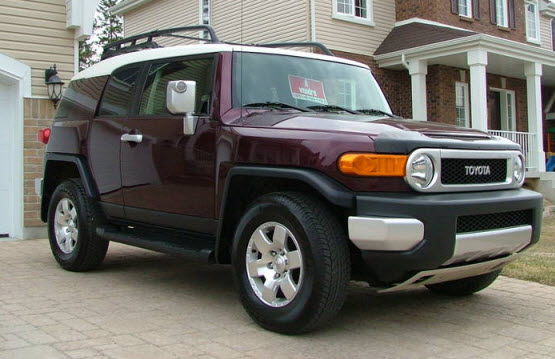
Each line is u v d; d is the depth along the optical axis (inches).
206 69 184.7
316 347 142.2
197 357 133.5
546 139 856.9
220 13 698.8
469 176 152.1
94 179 220.5
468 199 145.5
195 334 150.6
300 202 147.7
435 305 186.2
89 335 148.2
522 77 741.3
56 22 335.6
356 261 154.6
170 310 174.4
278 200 150.7
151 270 235.8
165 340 145.3
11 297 187.8
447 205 139.6
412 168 141.1
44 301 183.2
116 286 206.2
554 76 743.7
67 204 232.5
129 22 869.8
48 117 329.4
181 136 181.5
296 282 148.9
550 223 476.4
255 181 165.3
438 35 590.2
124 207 206.7
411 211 137.3
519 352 141.9
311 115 167.0
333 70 203.8
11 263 247.8
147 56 210.8
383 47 627.8
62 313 169.2
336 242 142.4
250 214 157.8
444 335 154.5
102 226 221.5
